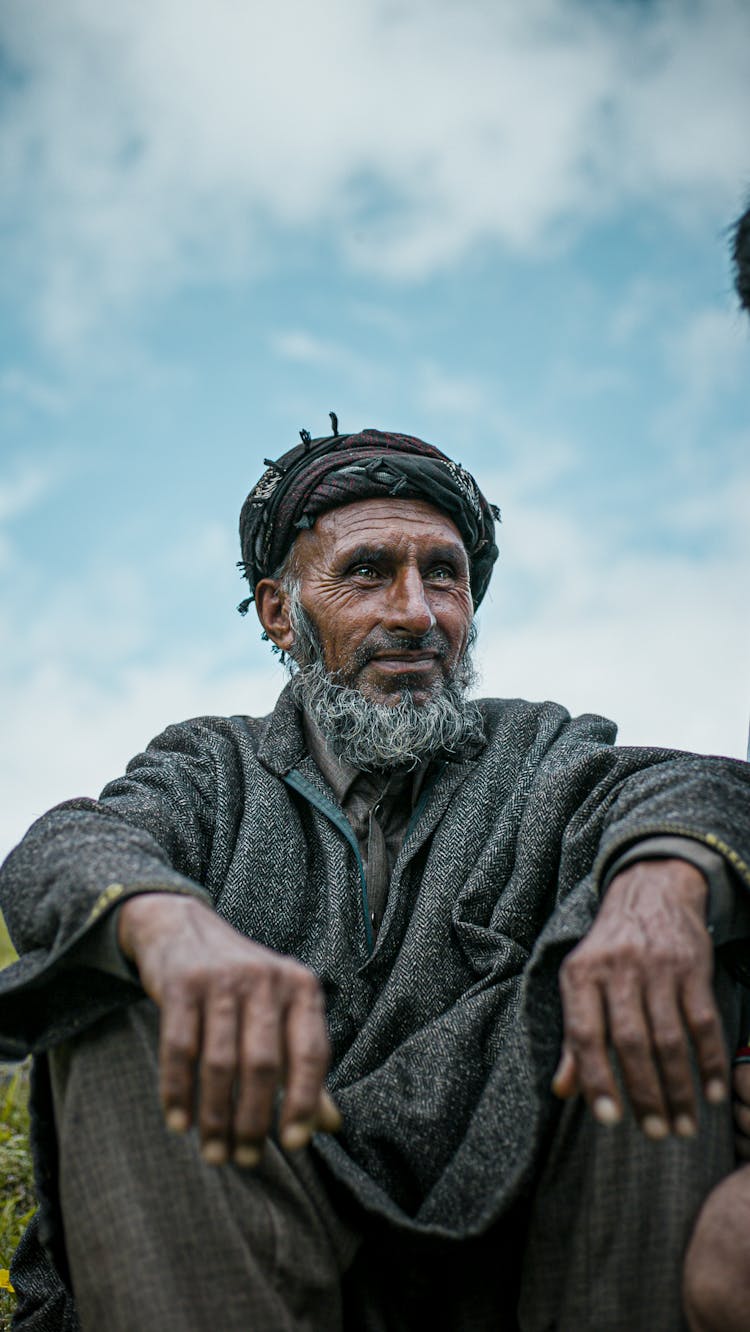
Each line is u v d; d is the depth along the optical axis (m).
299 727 2.45
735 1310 1.44
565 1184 1.68
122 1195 1.57
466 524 2.57
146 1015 1.68
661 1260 1.54
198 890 1.63
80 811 1.97
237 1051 1.43
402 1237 1.70
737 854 1.66
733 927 1.71
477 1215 1.70
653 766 2.00
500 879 2.13
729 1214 1.49
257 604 2.74
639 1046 1.48
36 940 1.70
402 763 2.34
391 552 2.42
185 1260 1.54
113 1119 1.60
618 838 1.72
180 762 2.36
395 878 2.20
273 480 2.62
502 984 1.98
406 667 2.39
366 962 2.11
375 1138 1.86
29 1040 1.68
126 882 1.61
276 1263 1.61
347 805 2.38
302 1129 1.40
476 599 2.79
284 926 2.16
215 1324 1.52
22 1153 3.04
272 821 2.25
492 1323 1.75
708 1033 1.51
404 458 2.50
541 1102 1.66
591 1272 1.59
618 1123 1.62
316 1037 1.43
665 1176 1.57
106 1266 1.55
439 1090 1.88
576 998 1.52
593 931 1.59
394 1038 2.02
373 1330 1.76
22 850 1.83
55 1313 1.96
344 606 2.44
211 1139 1.42
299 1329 1.59
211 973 1.44
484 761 2.34
